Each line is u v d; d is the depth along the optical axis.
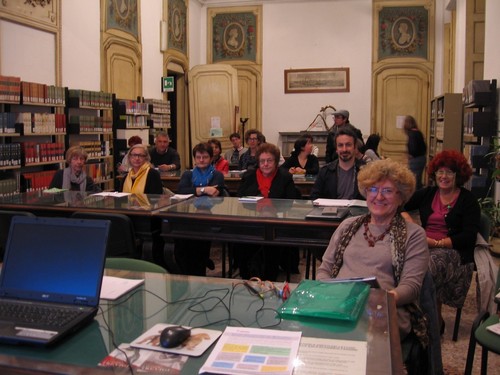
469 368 2.67
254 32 12.02
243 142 11.72
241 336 1.60
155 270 2.46
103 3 8.10
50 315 1.71
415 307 2.33
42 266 1.90
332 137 7.89
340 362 1.42
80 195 4.45
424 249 2.41
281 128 12.08
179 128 11.67
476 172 7.33
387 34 11.59
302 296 1.91
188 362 1.45
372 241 2.47
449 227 3.58
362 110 11.79
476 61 8.52
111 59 8.40
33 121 6.13
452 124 8.62
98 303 1.79
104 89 8.18
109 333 1.66
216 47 12.20
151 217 3.77
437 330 2.43
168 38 10.55
